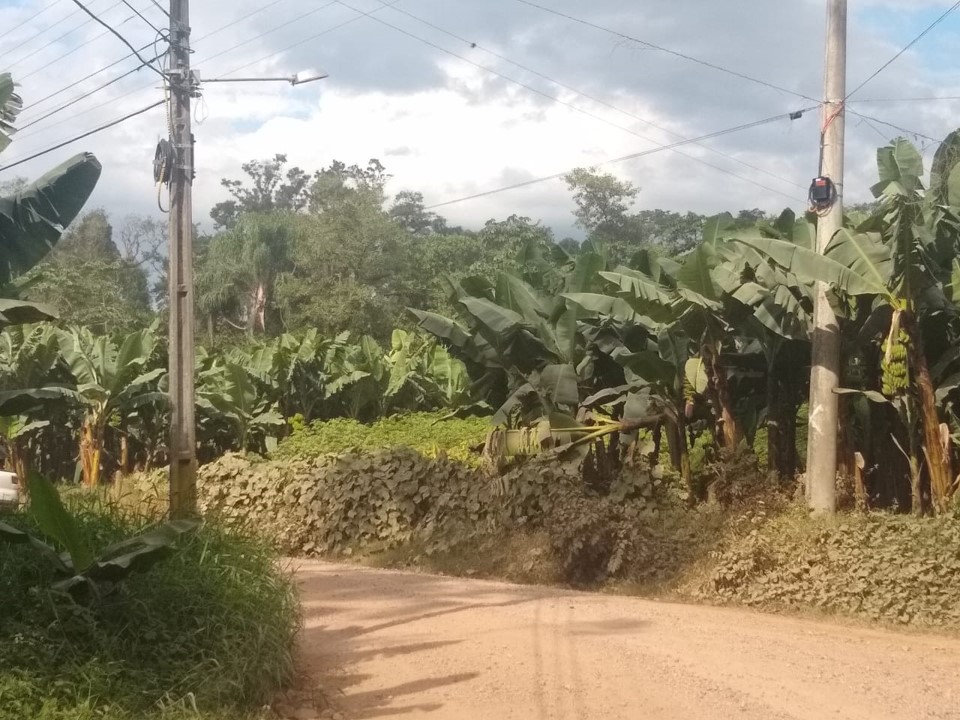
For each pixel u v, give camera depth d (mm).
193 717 6141
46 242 8961
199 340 44250
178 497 11789
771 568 11031
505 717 6625
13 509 9102
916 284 11195
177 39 11922
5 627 6512
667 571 11828
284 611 7742
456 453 18797
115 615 6871
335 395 26922
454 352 16531
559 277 16781
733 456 12766
